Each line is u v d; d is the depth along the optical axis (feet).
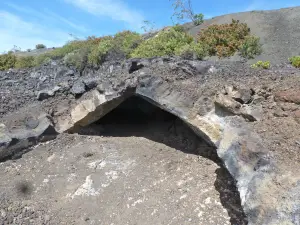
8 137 23.61
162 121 29.89
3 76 38.78
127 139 26.23
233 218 16.56
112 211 18.61
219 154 16.97
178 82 23.15
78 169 22.39
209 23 45.50
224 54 34.01
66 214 18.45
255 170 14.66
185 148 23.72
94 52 38.65
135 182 20.70
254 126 17.40
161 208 18.29
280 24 39.83
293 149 14.76
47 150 24.58
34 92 30.81
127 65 27.68
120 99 25.05
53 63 42.75
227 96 19.57
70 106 27.27
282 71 23.80
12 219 17.78
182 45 34.17
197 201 18.31
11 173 22.22
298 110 17.28
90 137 26.37
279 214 12.03
